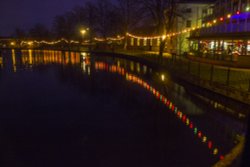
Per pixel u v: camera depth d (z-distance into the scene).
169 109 10.89
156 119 9.53
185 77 15.58
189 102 11.81
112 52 47.69
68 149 7.00
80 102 12.54
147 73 22.88
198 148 6.84
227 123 8.53
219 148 6.85
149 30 51.25
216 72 16.38
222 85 11.49
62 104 12.21
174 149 6.91
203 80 13.27
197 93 13.02
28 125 9.11
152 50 50.00
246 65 18.64
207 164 6.03
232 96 9.98
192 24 39.75
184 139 7.53
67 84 18.00
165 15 30.30
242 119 8.87
